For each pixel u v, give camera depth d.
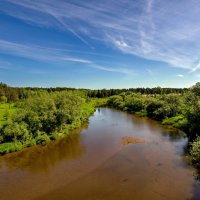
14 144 34.44
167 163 26.72
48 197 20.33
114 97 106.31
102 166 26.78
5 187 22.52
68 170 26.14
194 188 20.80
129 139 38.22
